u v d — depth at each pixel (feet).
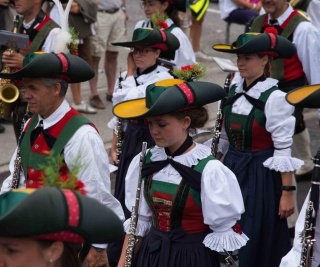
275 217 29.48
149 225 23.56
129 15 73.31
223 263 22.33
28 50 32.17
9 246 13.56
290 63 35.65
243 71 29.17
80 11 45.65
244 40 28.96
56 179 14.49
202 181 21.93
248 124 29.14
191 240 22.53
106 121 48.62
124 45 32.01
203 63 61.67
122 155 31.91
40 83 22.79
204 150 22.45
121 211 23.90
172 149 22.31
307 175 41.22
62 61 22.67
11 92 31.14
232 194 22.07
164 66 32.76
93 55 49.29
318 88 22.74
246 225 29.07
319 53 35.45
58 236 13.62
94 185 22.82
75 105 49.16
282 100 28.66
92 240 13.73
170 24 37.65
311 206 21.44
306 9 42.04
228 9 61.98
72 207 13.35
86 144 22.80
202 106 22.29
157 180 22.48
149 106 21.97
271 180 29.35
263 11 40.01
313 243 21.38
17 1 31.96
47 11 43.29
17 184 24.25
